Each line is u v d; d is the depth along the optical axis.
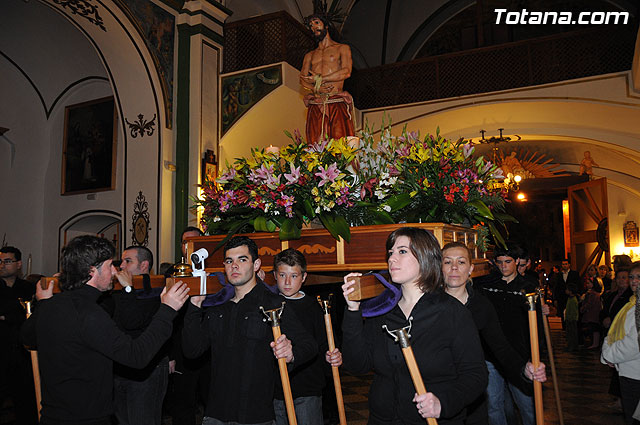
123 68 10.12
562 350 11.34
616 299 6.70
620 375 3.51
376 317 2.44
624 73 11.42
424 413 2.03
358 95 13.88
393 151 4.16
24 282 5.38
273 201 3.91
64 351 2.59
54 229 12.61
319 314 4.05
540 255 29.41
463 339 2.26
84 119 12.49
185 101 10.14
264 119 10.87
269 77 10.25
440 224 3.44
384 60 17.14
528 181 17.55
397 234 2.38
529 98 12.18
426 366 2.26
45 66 12.59
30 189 12.67
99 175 12.16
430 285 2.31
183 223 9.79
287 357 2.65
